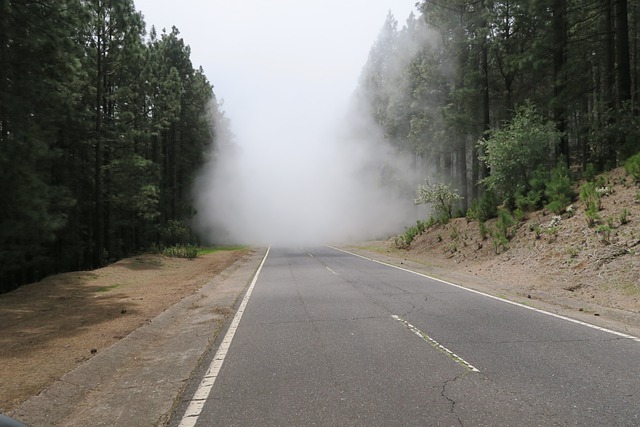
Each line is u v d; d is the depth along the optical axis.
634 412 3.97
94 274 16.83
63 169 25.64
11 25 14.34
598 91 25.44
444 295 11.06
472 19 24.72
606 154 18.41
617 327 7.32
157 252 25.97
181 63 45.59
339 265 20.50
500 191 20.47
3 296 12.47
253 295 12.03
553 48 20.84
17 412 4.29
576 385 4.68
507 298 10.47
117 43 25.03
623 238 11.79
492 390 4.59
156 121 35.09
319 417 4.02
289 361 5.84
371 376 5.12
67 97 19.75
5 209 13.74
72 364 6.01
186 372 5.57
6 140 13.92
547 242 14.34
